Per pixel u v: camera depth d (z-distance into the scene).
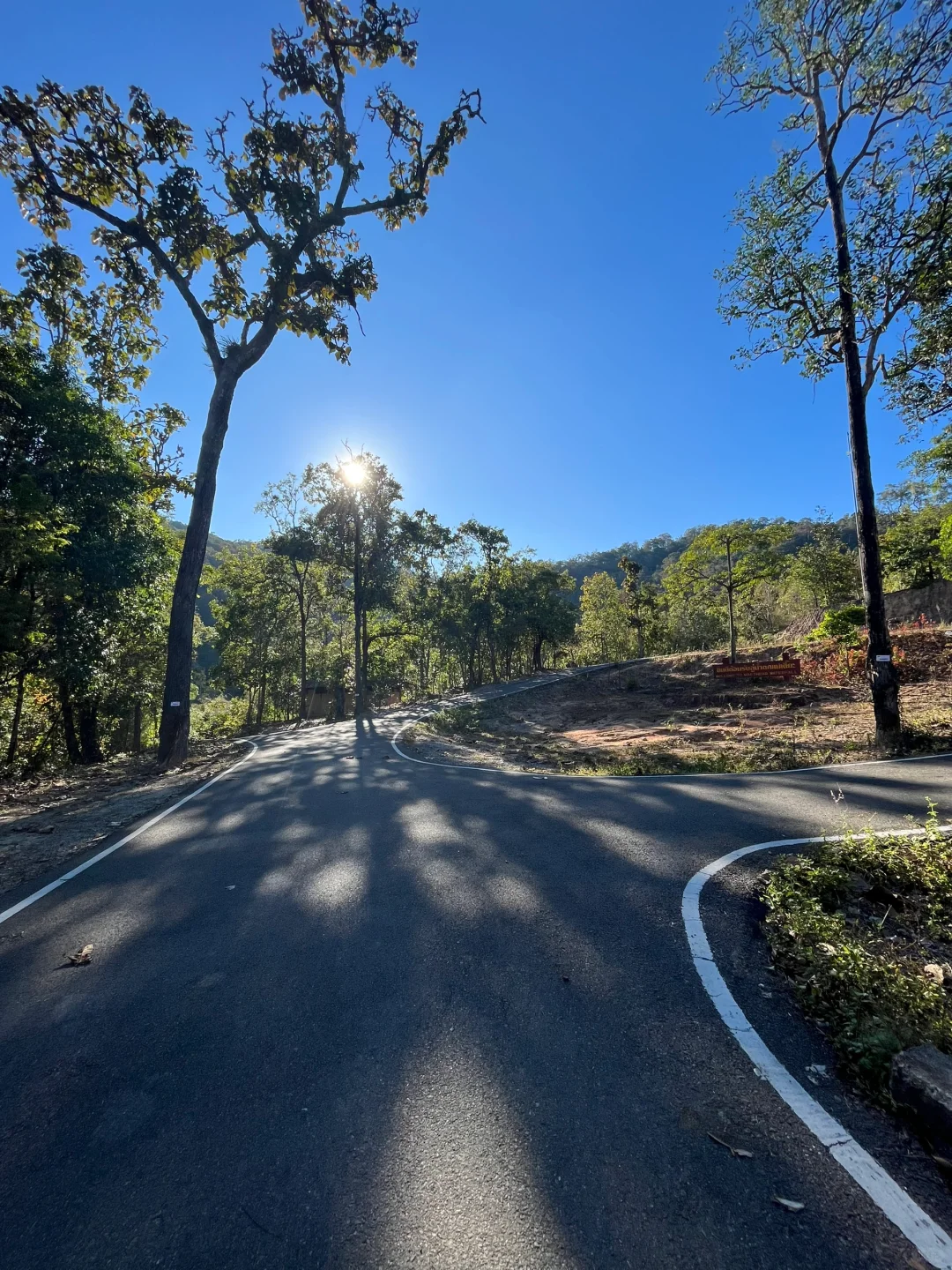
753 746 13.92
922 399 10.66
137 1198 2.00
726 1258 1.71
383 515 34.44
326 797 8.96
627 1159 2.07
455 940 3.79
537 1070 2.54
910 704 14.59
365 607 36.38
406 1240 1.80
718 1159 2.06
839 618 25.17
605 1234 1.79
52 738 27.28
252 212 15.32
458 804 7.92
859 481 11.18
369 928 4.04
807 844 5.36
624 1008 2.99
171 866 5.68
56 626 17.91
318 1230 1.85
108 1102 2.48
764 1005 2.99
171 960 3.74
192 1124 2.32
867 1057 2.47
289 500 35.75
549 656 74.38
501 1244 1.77
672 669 32.66
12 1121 2.39
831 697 20.28
